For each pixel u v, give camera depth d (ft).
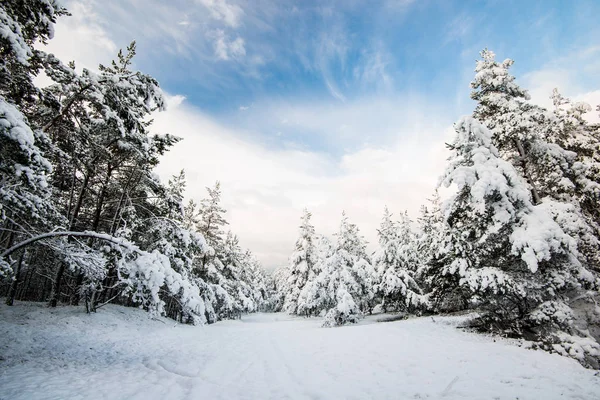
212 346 39.14
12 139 17.89
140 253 27.30
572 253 34.30
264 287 196.65
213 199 97.45
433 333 40.57
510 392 18.43
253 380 23.48
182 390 20.83
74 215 47.73
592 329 34.01
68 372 23.81
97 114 43.01
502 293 36.14
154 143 48.62
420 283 82.48
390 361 27.35
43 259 44.11
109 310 54.60
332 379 23.11
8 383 19.99
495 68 49.85
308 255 123.13
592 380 20.29
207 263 92.12
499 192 36.81
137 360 30.63
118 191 59.67
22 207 25.23
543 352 28.35
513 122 44.39
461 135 43.39
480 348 30.63
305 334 48.44
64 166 36.29
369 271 89.71
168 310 75.46
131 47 47.39
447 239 48.01
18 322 38.04
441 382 20.86
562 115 52.80
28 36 25.40
